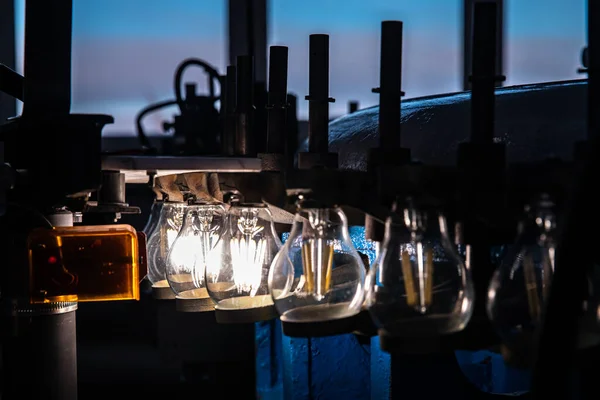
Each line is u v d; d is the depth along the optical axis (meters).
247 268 1.03
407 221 0.77
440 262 0.77
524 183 0.75
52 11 1.02
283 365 1.63
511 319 0.75
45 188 0.99
